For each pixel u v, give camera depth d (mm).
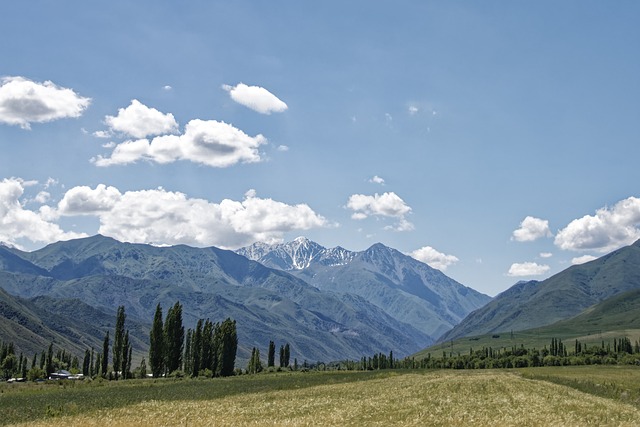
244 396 85312
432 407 63062
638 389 91562
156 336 155125
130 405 70938
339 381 126562
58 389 109938
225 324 173000
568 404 66938
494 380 120375
